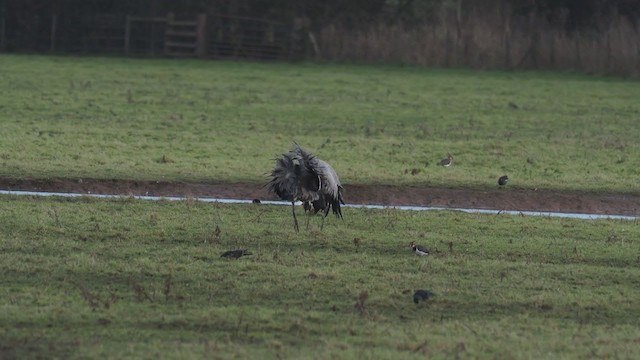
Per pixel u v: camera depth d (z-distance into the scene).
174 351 33.22
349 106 97.69
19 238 46.56
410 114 94.69
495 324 37.16
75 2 138.88
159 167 65.44
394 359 33.12
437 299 39.81
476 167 70.31
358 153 74.19
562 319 38.34
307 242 47.69
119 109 91.38
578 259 46.72
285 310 37.91
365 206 57.00
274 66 125.62
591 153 77.31
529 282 42.47
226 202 56.31
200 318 36.59
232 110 93.25
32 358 32.31
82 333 34.84
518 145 79.94
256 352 33.41
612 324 38.00
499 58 127.19
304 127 85.94
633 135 87.44
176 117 88.19
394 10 144.38
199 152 72.31
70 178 60.72
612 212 59.88
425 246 47.94
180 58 132.25
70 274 41.38
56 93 98.69
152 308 37.66
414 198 60.41
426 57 128.00
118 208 53.31
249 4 143.62
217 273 42.03
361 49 130.62
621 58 124.50
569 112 98.38
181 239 47.72
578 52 126.75
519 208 59.75
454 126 89.25
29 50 137.50
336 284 41.28
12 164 63.78
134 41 137.50
